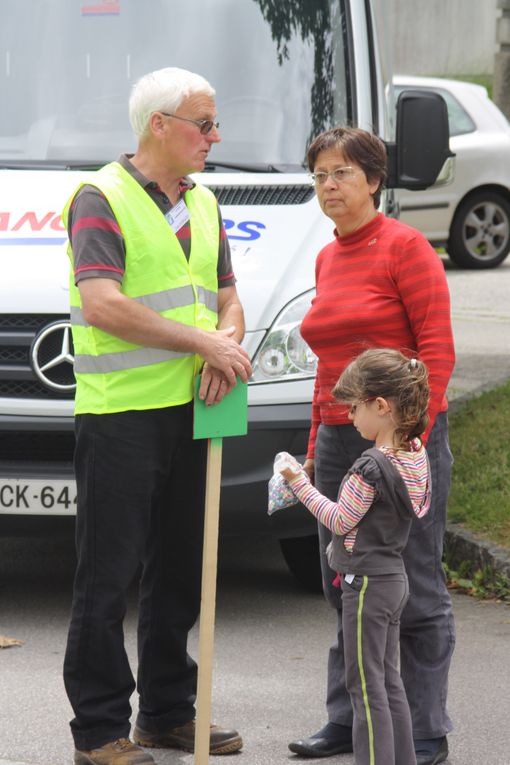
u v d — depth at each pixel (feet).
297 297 42.91
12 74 50.31
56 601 46.19
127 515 32.22
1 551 52.39
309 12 51.60
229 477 41.65
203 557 32.19
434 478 32.76
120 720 32.78
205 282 32.71
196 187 33.58
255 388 41.98
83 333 31.83
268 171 48.52
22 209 45.29
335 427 33.09
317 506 29.94
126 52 50.47
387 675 30.12
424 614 32.99
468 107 113.50
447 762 33.55
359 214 32.12
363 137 31.76
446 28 204.95
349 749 34.19
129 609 45.29
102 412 31.83
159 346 31.27
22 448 42.27
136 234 31.35
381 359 29.35
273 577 49.32
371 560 29.63
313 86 50.49
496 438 58.95
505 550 47.09
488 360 77.77
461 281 107.76
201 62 50.55
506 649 41.57
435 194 110.52
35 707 36.91
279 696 37.88
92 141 48.88
